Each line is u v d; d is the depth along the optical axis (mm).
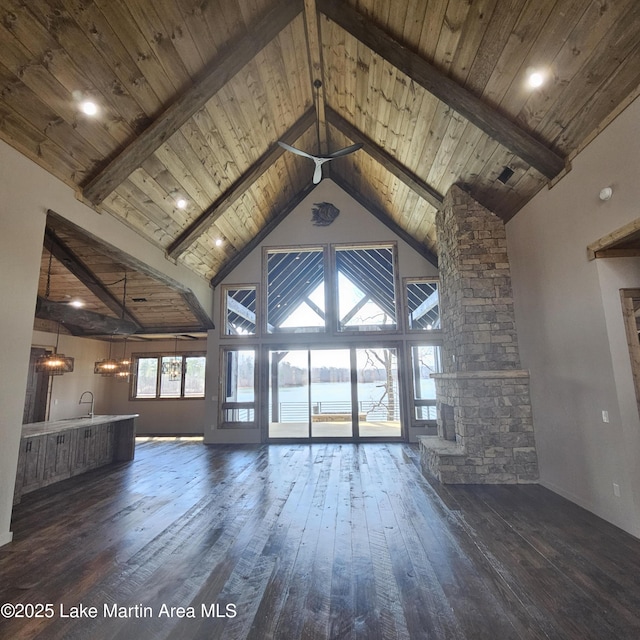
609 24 2859
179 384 9664
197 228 6145
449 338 5910
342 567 2746
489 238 5336
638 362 3391
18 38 2930
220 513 3846
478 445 4855
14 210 3309
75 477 5340
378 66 4711
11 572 2703
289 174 7527
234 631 2074
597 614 2186
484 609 2246
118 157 4117
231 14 3898
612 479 3447
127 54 3498
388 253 9117
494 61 3658
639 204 2984
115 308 7539
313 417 8062
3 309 3188
